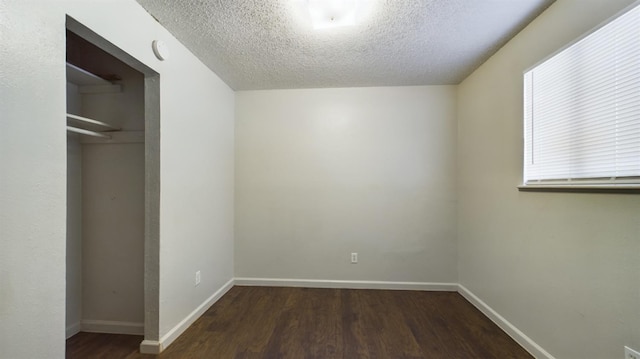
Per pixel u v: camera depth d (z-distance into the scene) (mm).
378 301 2539
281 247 2938
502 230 2037
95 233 2021
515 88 1885
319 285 2895
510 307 1940
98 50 1845
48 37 1075
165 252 1800
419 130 2855
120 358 1689
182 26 1764
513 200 1905
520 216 1829
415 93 2859
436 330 2021
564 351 1469
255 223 2961
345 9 1557
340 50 2098
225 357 1702
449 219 2818
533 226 1706
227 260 2791
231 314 2275
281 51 2109
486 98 2271
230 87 2871
